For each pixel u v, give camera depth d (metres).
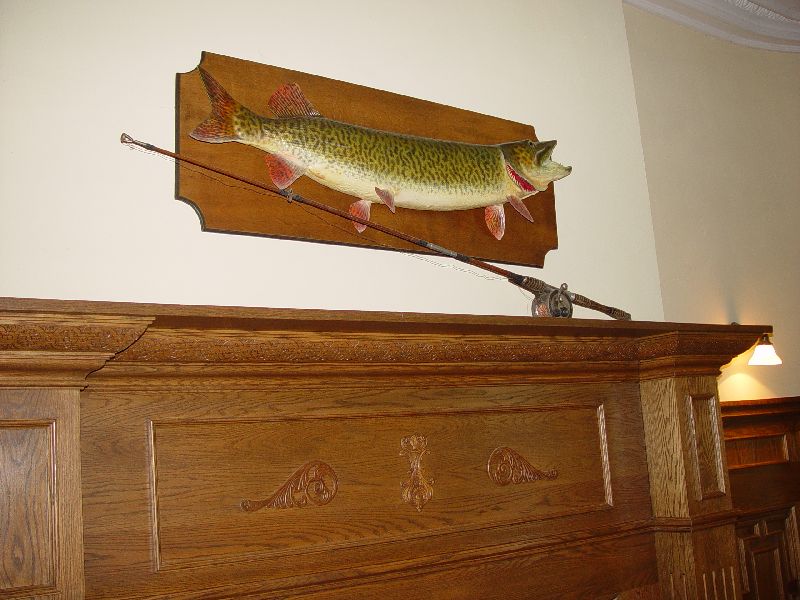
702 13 3.58
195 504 1.79
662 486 2.59
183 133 2.01
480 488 2.23
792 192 3.86
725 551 2.61
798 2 3.76
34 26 1.89
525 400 2.38
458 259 2.35
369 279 2.28
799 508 3.39
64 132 1.88
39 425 1.57
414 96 2.47
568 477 2.43
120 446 1.72
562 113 2.85
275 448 1.92
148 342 1.71
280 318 1.77
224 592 1.76
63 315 1.52
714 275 3.37
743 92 3.78
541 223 2.68
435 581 2.10
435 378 2.19
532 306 2.49
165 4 2.07
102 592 1.65
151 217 1.96
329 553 1.94
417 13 2.54
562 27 2.93
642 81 3.33
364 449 2.05
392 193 2.33
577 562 2.39
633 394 2.65
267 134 2.13
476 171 2.51
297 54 2.26
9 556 1.50
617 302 2.85
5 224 1.78
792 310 3.69
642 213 3.01
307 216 2.17
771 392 3.48
